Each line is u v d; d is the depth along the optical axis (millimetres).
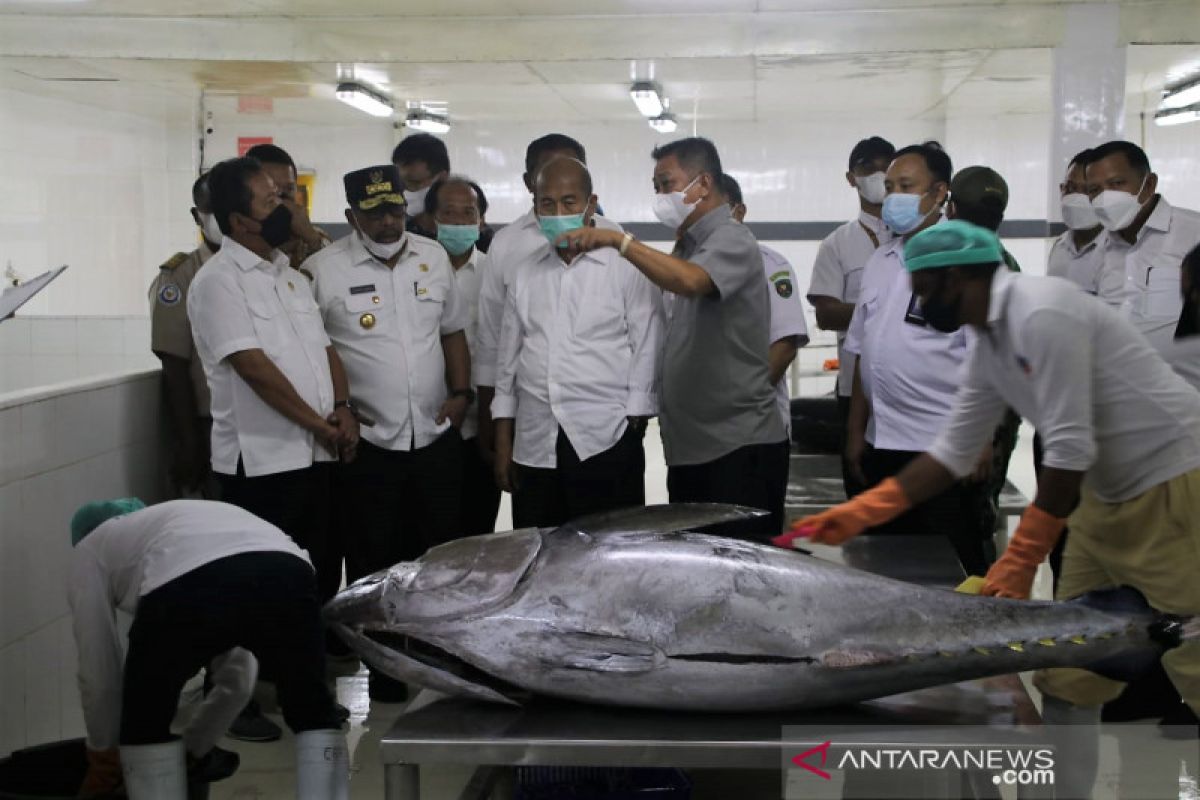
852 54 6277
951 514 3467
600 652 2258
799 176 10297
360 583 2482
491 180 10422
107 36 6387
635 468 3572
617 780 2654
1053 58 5945
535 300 3551
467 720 2303
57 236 8086
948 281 2270
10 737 3020
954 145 10070
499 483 3727
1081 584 2674
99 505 2771
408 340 3736
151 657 2459
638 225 10406
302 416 3410
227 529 2561
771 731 2215
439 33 6309
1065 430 2221
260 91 8102
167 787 2463
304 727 2539
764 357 3318
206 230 3902
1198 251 3135
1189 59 7121
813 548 3211
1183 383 2402
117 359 6312
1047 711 2639
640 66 7160
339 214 10109
